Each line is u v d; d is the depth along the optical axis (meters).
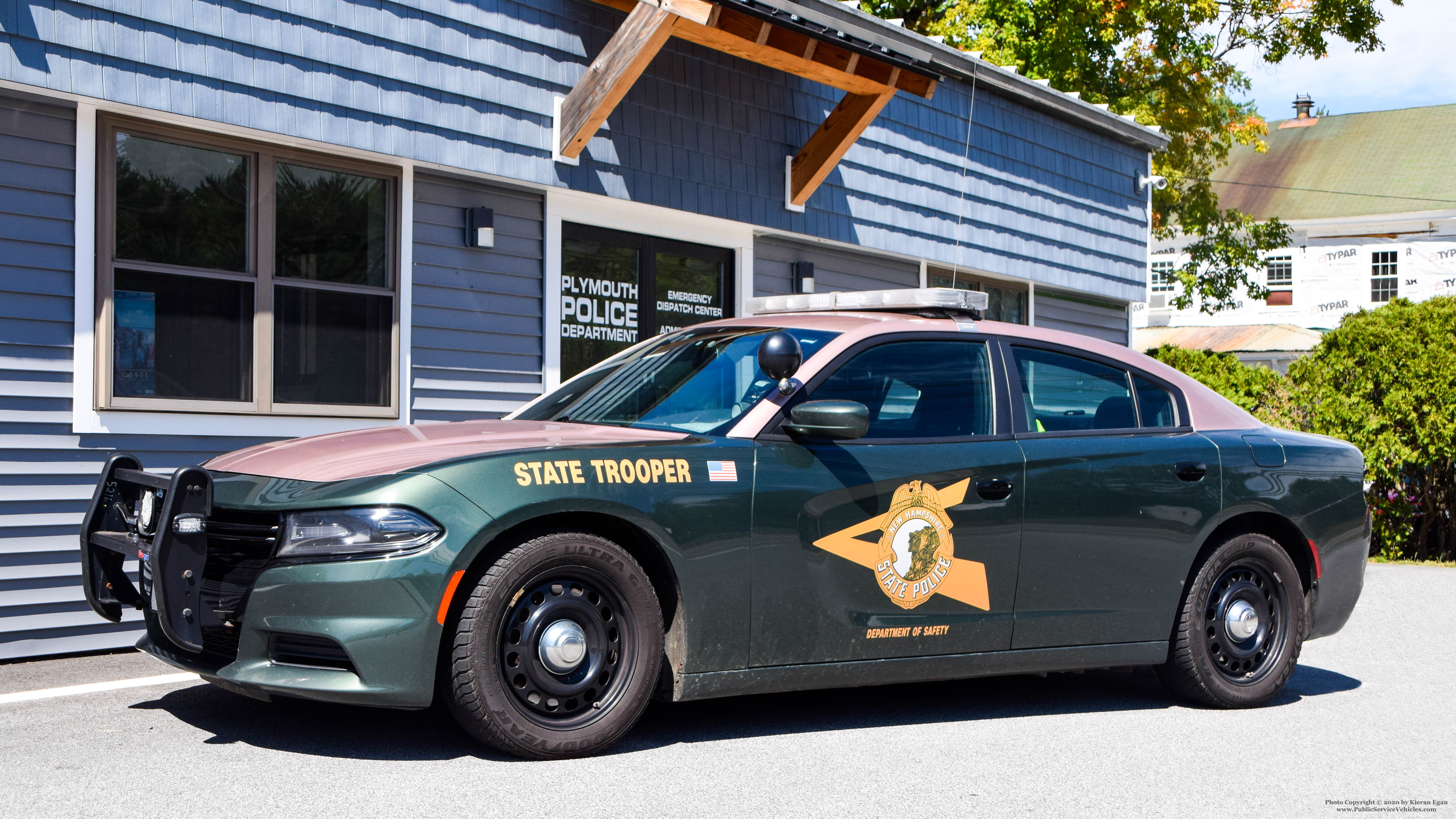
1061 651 4.87
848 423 4.23
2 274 5.82
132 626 6.18
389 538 3.70
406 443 4.15
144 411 6.27
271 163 6.86
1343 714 5.16
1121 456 5.02
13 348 5.85
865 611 4.43
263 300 6.81
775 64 8.43
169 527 3.80
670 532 4.07
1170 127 22.39
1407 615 8.31
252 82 6.57
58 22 5.86
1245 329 29.83
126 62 6.09
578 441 4.13
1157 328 29.91
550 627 3.89
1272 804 3.79
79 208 6.07
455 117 7.51
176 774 3.74
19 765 3.83
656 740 4.32
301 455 4.16
